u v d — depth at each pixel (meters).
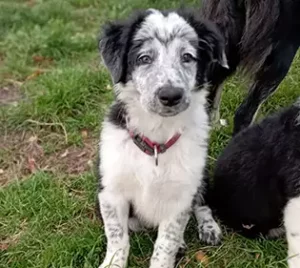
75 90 1.17
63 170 1.02
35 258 0.84
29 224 0.90
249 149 0.83
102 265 0.81
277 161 0.79
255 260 0.82
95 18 1.58
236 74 0.99
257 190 0.82
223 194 0.87
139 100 0.75
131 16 0.78
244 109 1.00
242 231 0.87
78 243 0.84
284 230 0.84
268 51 0.96
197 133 0.79
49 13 1.59
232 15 0.94
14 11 1.59
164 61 0.74
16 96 1.24
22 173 1.03
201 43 0.77
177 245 0.81
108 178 0.79
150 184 0.78
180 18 0.77
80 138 1.08
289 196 0.77
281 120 0.81
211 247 0.85
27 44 1.42
